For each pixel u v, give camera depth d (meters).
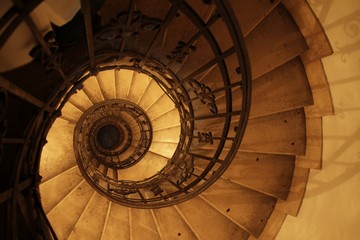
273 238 3.32
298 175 3.16
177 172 4.28
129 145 6.32
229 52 2.26
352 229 2.15
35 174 2.32
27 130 1.86
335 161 2.52
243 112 2.51
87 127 5.50
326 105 2.63
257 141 3.25
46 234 2.16
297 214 3.05
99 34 2.06
